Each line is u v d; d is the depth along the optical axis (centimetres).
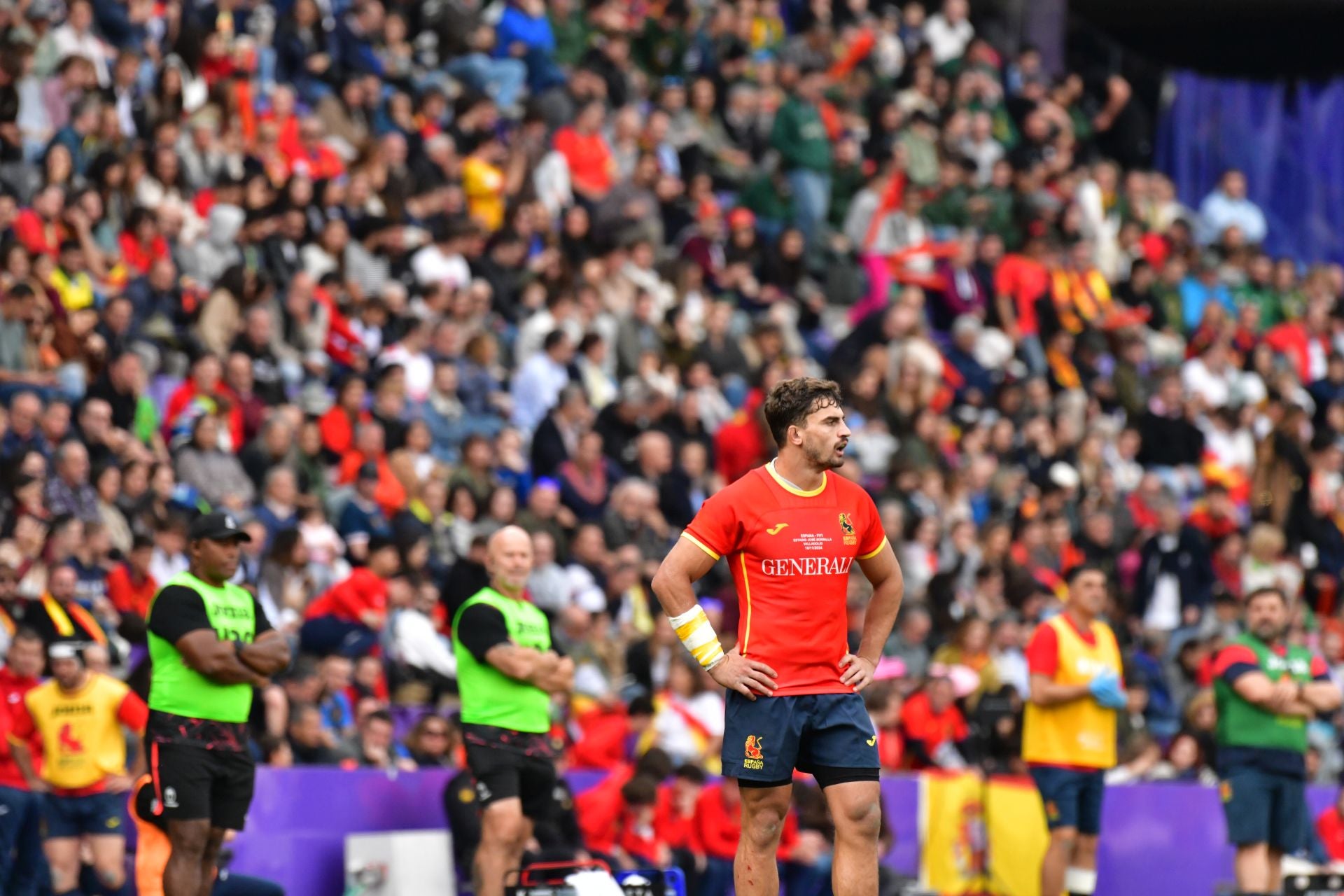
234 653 3659
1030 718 4656
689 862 4831
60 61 6675
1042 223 8962
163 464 5359
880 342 7825
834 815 2969
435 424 6431
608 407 6731
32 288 5684
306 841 4403
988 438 7469
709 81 8900
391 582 5228
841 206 8844
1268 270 9569
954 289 8444
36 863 4134
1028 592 6247
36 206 6003
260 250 6600
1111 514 7269
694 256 8062
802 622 2977
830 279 8456
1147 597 7031
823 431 2995
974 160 9156
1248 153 11206
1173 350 8888
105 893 4212
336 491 5859
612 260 7469
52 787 4184
